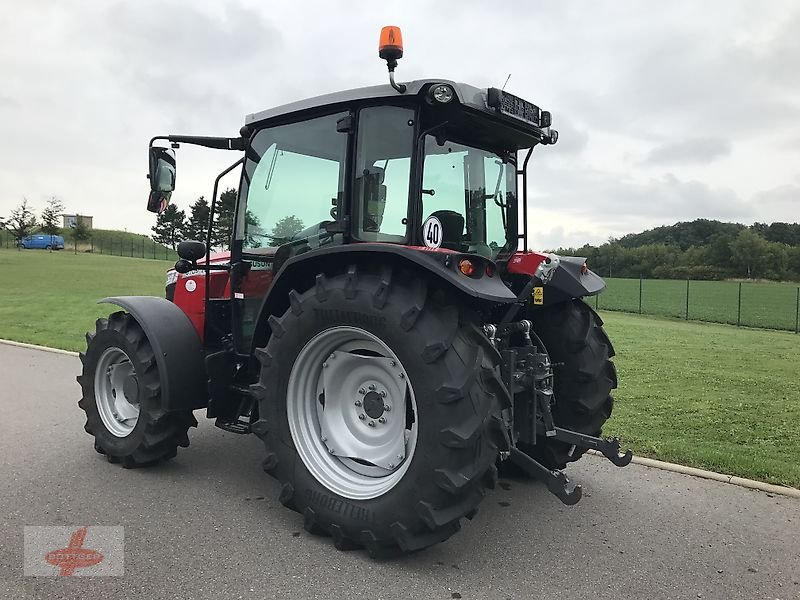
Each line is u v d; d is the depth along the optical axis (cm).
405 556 316
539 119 374
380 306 305
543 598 279
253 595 274
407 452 314
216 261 485
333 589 282
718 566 312
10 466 438
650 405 686
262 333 378
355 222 350
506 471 445
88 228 7106
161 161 427
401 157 335
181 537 330
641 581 296
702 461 474
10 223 6069
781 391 777
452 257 296
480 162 387
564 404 415
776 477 439
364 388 337
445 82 318
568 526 358
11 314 1503
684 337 1459
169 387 407
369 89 340
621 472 455
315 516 328
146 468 439
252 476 427
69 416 572
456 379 289
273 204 404
